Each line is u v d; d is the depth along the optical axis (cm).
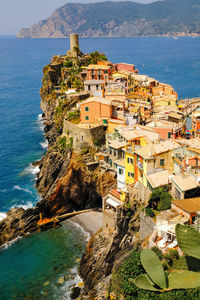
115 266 6266
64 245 8106
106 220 7288
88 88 13050
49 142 13912
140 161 7356
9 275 7256
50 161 10712
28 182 11306
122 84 13262
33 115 19812
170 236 5188
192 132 9769
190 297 3456
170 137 9288
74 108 11775
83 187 9606
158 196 6325
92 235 8062
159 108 12694
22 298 6656
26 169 12325
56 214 9525
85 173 9512
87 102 10612
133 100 12331
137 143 8644
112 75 14550
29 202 10088
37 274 7244
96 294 6556
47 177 10612
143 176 7212
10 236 8500
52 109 14438
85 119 10788
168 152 7062
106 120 10462
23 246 8169
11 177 11706
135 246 5988
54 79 15450
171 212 5469
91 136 9938
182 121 10412
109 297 5569
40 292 6762
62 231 8638
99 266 6944
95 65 14625
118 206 7106
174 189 6266
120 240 7112
